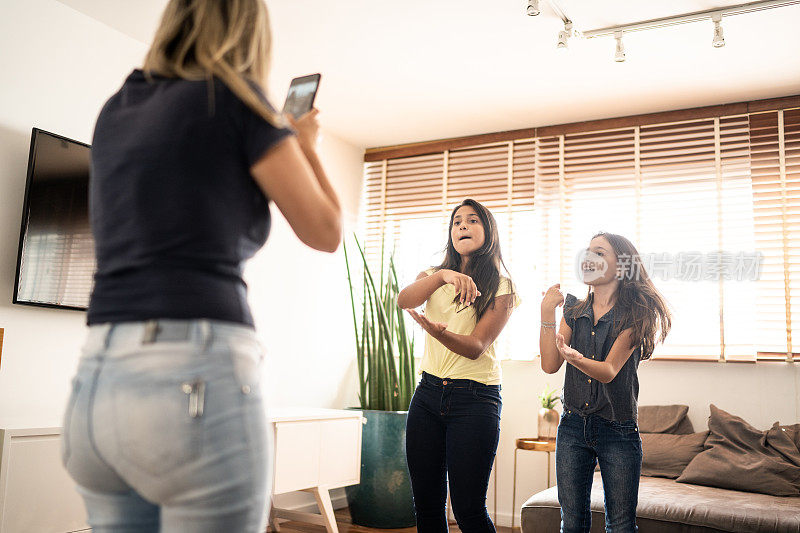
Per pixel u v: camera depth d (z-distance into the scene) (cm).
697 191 404
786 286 376
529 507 298
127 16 324
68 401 82
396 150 511
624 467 211
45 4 304
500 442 441
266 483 83
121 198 84
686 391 393
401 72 382
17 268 279
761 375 377
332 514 354
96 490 84
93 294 84
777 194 386
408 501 400
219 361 79
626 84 386
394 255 497
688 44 335
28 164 288
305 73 387
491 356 216
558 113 435
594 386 217
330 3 309
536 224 446
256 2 94
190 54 89
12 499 223
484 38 338
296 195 86
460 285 205
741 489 315
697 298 395
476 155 484
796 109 389
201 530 77
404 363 425
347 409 438
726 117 405
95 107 325
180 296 79
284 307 428
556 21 319
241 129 85
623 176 428
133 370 76
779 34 320
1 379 279
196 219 82
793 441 337
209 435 77
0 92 284
